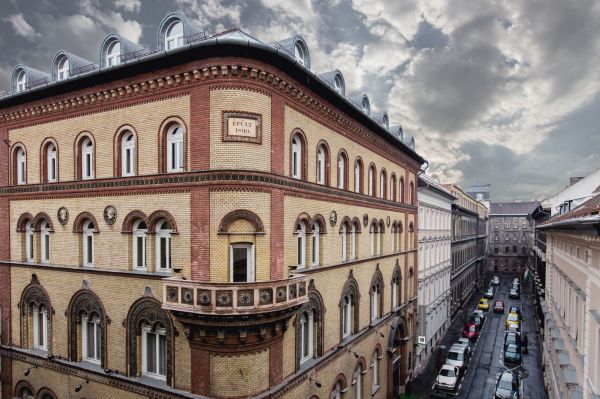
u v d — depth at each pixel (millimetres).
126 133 16469
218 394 13953
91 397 17312
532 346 43125
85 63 18875
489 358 38406
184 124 14695
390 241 27641
